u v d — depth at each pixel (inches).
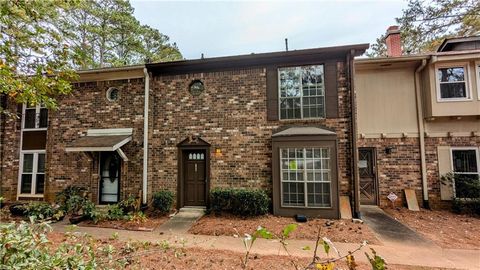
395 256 183.5
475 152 325.4
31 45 245.4
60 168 355.3
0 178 375.6
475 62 321.7
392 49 373.1
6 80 220.7
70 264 95.8
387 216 292.7
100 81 355.9
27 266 83.2
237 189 296.8
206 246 203.5
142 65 332.8
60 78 270.7
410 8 493.7
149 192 324.8
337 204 273.6
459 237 224.7
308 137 285.0
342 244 209.5
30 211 292.0
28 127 382.9
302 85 308.7
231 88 322.7
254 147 309.7
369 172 351.9
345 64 298.7
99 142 320.5
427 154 335.9
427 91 333.1
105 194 344.8
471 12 446.9
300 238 223.0
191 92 335.3
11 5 224.5
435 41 488.4
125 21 663.8
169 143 332.5
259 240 219.9
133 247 167.8
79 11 580.1
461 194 314.2
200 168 327.0
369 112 352.8
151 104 337.4
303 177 285.0
